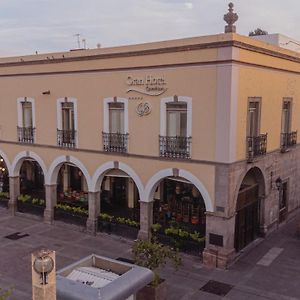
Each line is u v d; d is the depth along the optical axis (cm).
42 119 2138
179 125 1689
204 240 1678
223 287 1462
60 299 952
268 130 1869
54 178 2155
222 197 1591
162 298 1280
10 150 2314
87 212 2025
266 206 1927
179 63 1633
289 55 1947
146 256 1283
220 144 1573
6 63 2219
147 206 1808
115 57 1811
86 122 1964
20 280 1520
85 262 1145
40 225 2138
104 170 1928
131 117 1808
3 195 2422
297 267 1623
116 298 945
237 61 1540
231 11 1527
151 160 1770
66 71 1991
